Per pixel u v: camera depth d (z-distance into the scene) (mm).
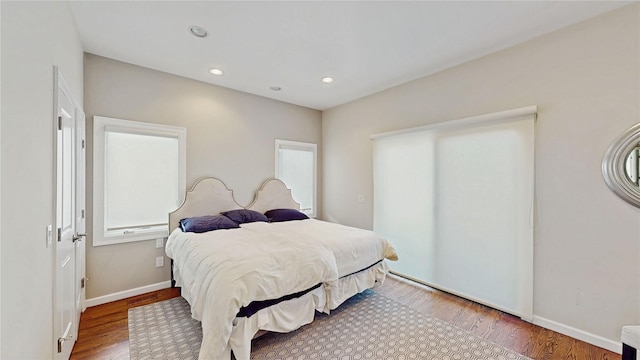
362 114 3994
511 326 2291
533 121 2312
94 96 2676
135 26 2188
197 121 3363
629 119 1885
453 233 2885
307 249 2244
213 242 2363
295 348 1973
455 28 2189
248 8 1952
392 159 3520
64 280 1724
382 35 2307
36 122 1218
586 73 2055
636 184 1061
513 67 2445
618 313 1937
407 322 2346
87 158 2635
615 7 1907
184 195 3244
